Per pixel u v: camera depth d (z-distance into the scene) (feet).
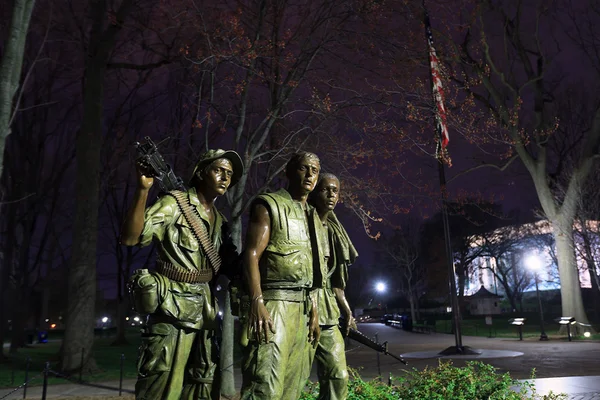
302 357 13.42
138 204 10.84
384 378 42.09
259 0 38.91
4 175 77.56
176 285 11.36
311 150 41.04
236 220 35.81
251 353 12.30
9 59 28.25
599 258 97.14
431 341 90.89
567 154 100.89
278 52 40.32
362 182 41.01
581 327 91.20
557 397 25.72
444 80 45.24
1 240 78.43
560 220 95.04
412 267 206.08
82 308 54.80
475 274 249.14
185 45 42.65
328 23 40.96
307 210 14.08
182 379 11.45
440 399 22.66
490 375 25.25
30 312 151.02
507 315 177.58
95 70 59.47
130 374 52.47
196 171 12.84
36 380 48.49
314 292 14.05
